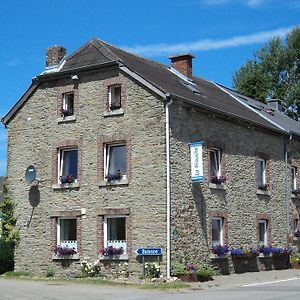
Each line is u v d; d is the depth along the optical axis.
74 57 25.34
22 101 25.80
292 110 47.19
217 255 23.67
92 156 23.56
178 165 22.23
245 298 15.34
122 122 22.98
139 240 21.94
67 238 24.06
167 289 18.70
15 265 24.95
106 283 20.53
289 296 15.70
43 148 24.97
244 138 26.67
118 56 24.48
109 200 22.84
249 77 47.94
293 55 48.53
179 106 22.70
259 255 26.58
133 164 22.48
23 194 25.22
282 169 29.53
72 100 24.91
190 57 28.83
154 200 21.83
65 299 16.08
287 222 29.31
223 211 24.59
